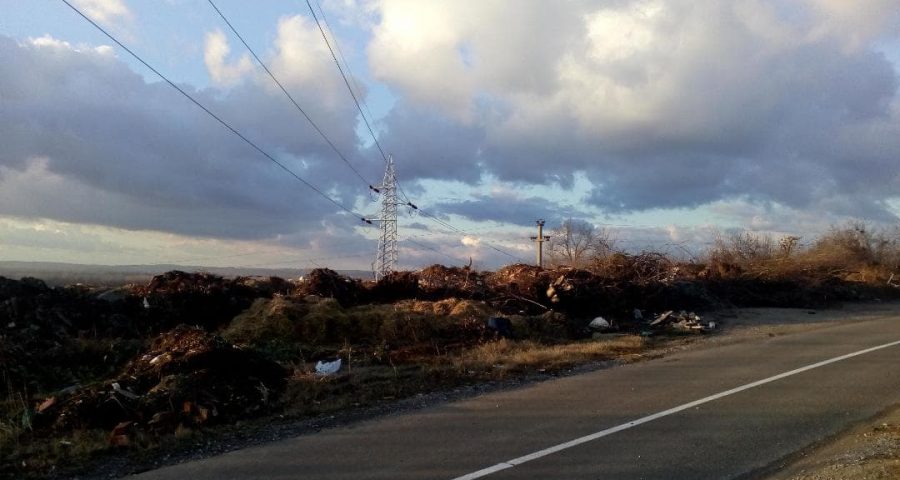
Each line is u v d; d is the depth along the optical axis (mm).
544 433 7926
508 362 13211
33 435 8109
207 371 9977
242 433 8219
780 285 30750
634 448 7270
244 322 16500
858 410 9062
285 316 16312
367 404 9773
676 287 25812
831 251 39375
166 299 17484
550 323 18562
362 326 16719
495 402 9781
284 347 14680
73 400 8891
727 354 14555
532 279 23953
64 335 13750
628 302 23859
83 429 8203
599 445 7391
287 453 7273
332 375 11641
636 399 9867
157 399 9000
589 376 12008
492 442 7566
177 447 7613
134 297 17266
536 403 9664
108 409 8672
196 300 17953
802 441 7547
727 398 9875
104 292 18062
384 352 14547
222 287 19312
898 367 12570
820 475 6309
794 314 25328
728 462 6781
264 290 20812
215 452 7422
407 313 17828
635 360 13953
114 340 13844
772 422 8414
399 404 9773
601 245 32594
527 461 6816
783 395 10070
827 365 12836
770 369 12430
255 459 7082
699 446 7348
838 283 33469
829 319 23250
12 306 13992
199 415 8680
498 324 17188
